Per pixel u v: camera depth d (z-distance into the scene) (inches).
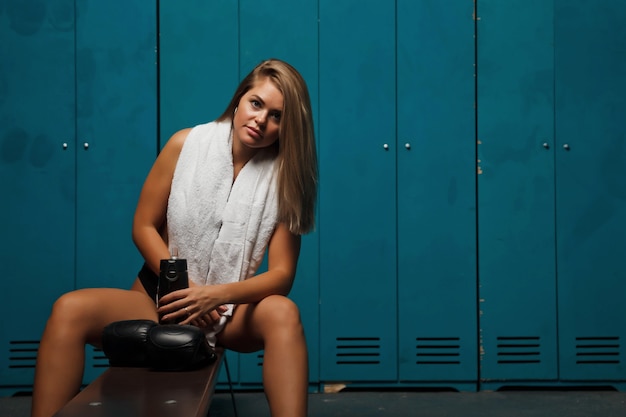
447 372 121.6
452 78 122.0
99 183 120.0
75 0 120.0
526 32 122.4
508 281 122.3
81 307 58.0
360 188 121.6
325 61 121.3
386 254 121.6
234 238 69.5
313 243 121.4
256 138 68.0
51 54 119.6
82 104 119.9
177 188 70.4
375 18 121.6
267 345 60.8
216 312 66.9
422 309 122.0
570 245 122.5
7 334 119.0
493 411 106.9
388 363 121.6
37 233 119.3
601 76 122.7
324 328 121.3
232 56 120.8
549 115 122.4
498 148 122.3
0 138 119.0
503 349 122.3
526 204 122.3
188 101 120.6
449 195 122.0
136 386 50.7
